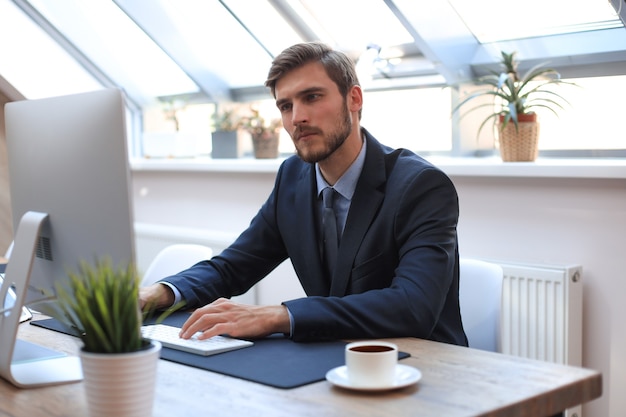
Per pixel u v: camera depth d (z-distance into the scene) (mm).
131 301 1184
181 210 4184
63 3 4277
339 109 1967
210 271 2133
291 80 1963
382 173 1979
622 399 2645
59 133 1512
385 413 1179
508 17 3199
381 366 1291
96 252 1456
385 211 1925
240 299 3775
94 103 1429
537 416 1260
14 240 1583
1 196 4152
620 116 2959
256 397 1279
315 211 2068
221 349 1566
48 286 1607
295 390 1312
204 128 4453
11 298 1830
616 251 2629
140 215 4441
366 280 1929
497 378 1351
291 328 1649
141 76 4645
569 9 3035
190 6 4062
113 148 1397
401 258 1869
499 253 2928
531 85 3168
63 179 1507
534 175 2734
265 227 2213
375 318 1664
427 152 3539
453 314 1953
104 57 4531
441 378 1354
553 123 3129
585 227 2695
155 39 4160
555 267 2643
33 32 4457
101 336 1167
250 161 3828
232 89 4336
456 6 3254
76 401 1328
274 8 3857
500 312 2074
